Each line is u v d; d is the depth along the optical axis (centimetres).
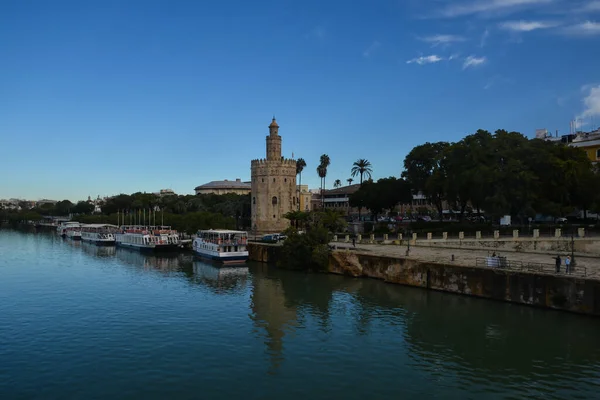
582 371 3391
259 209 12888
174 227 14512
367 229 11106
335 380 3259
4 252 11700
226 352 3809
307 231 8338
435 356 3700
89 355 3738
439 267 5847
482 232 8206
